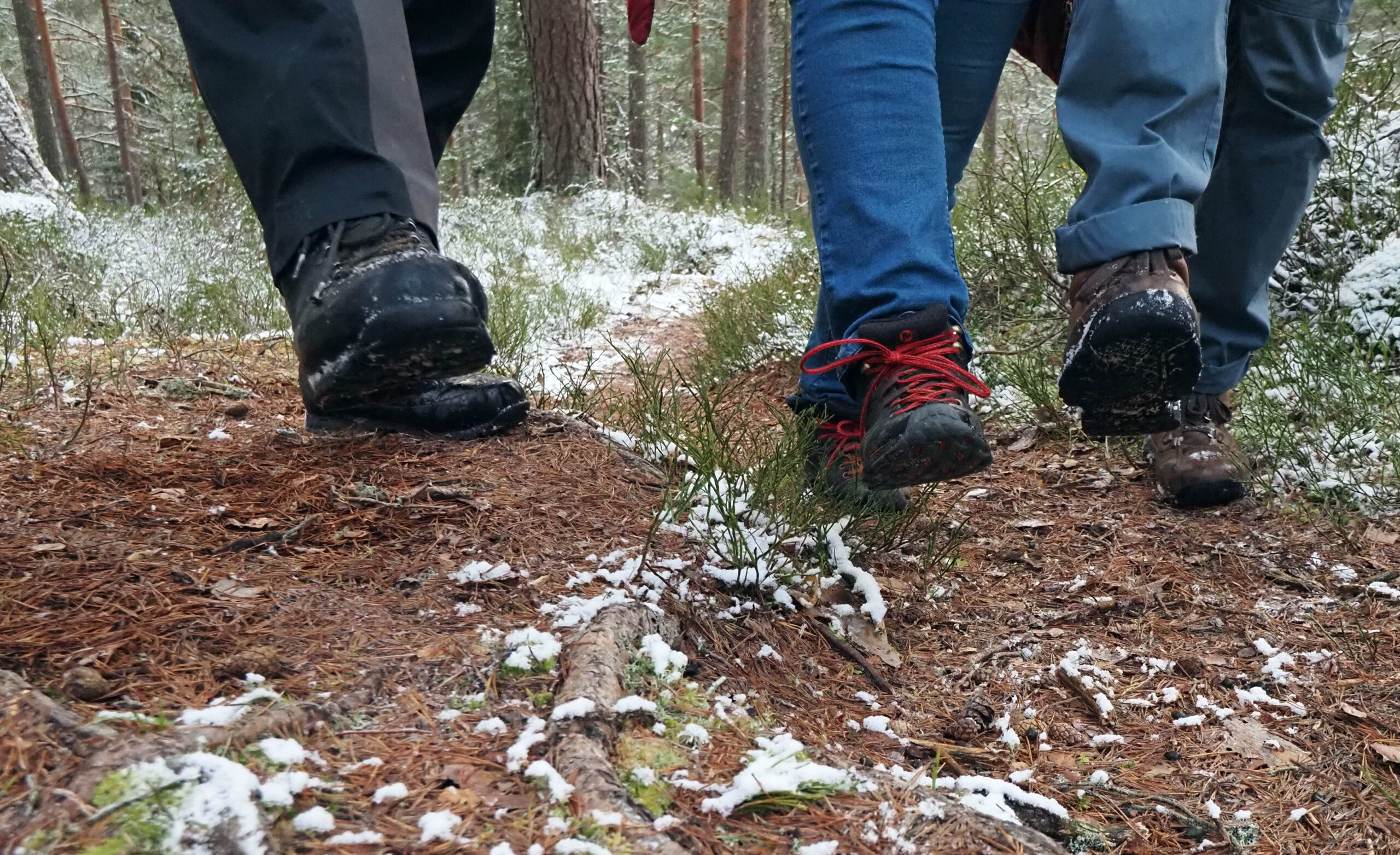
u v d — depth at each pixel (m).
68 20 27.78
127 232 6.67
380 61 1.63
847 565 1.91
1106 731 1.57
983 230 4.31
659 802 1.05
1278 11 2.03
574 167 12.69
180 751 0.94
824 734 1.41
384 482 1.91
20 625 1.25
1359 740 1.54
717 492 1.88
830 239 1.74
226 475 1.91
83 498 1.73
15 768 0.92
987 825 1.07
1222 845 1.30
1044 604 1.98
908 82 1.72
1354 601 1.94
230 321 4.05
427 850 0.91
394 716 1.14
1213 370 2.39
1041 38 2.12
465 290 1.59
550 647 1.31
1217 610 1.94
